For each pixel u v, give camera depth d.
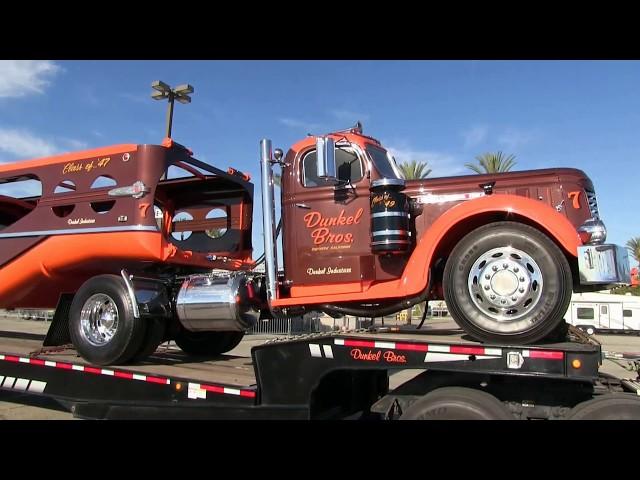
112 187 5.63
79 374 5.01
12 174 6.33
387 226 4.42
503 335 3.86
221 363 5.88
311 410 4.09
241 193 7.06
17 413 6.69
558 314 3.78
